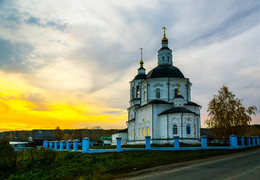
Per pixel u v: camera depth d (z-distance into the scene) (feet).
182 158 81.00
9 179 76.28
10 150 88.89
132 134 207.10
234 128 148.05
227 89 156.04
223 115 150.20
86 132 492.95
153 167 65.10
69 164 89.45
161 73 184.34
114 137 244.83
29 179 75.66
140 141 183.52
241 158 76.79
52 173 79.66
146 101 184.44
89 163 85.87
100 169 69.92
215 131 153.28
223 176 46.83
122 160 83.15
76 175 71.05
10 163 87.20
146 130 176.76
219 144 141.79
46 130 364.99
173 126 155.84
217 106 153.58
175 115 155.43
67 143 147.74
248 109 152.97
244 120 147.33
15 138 382.83
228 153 96.94
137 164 71.36
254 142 149.28
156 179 47.39
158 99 179.22
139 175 53.93
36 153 95.81
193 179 45.42
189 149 110.22
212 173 50.55
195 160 76.13
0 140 88.89
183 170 56.39
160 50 200.85
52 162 94.43
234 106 150.82
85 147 116.78
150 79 182.19
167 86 178.19
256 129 230.07
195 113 161.68
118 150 108.99
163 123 162.40
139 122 191.52
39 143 252.83
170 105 170.91
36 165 89.51
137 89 226.79
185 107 172.96
